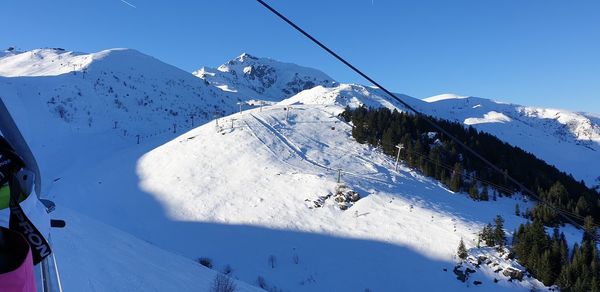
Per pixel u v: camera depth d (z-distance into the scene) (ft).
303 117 378.53
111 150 483.51
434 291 164.76
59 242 54.39
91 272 48.67
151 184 270.26
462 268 176.04
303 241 197.77
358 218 217.15
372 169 284.61
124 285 51.60
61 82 652.89
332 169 277.85
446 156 306.55
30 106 543.39
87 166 361.92
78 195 272.31
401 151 307.99
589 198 276.41
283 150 303.68
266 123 351.05
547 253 172.45
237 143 307.58
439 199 248.52
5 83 575.38
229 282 86.02
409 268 178.29
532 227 186.19
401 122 353.51
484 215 232.32
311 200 231.91
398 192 247.50
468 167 305.94
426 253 186.91
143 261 74.18
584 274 160.66
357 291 165.48
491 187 283.79
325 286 168.35
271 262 181.37
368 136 332.80
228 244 197.06
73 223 76.59
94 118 587.27
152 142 377.71
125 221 226.99
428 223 210.59
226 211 226.38
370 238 198.80
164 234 208.95
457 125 376.07
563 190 268.62
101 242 72.49
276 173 265.95
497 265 177.37
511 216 237.66
